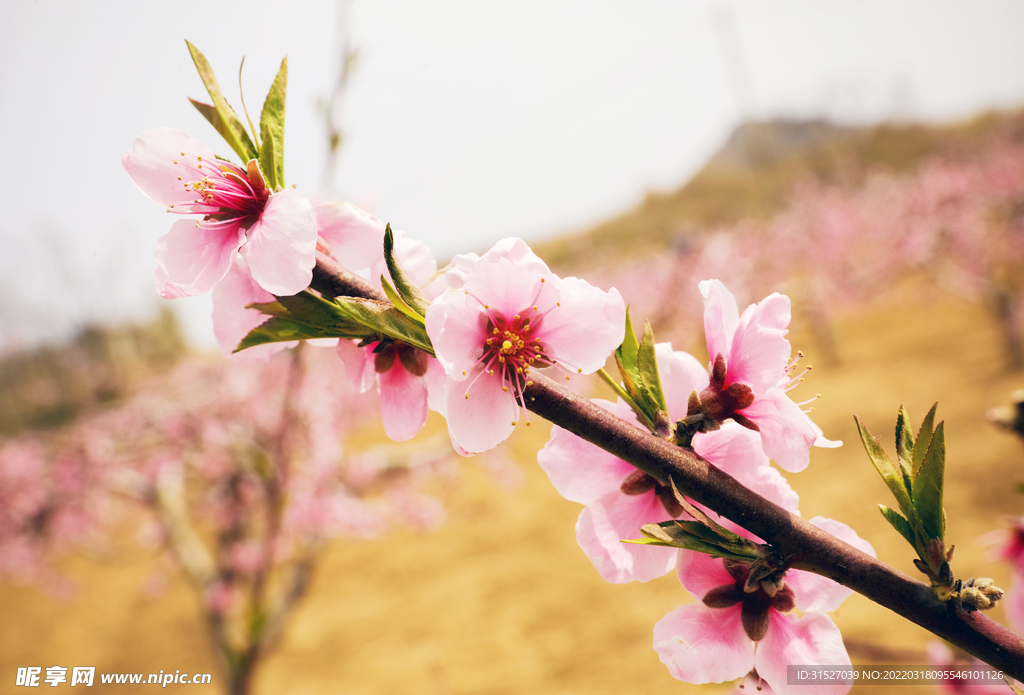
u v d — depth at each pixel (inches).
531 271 25.4
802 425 25.6
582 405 24.0
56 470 246.8
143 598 376.2
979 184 461.7
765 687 27.4
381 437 348.5
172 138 27.1
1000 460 250.5
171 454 230.8
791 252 510.3
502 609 287.0
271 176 27.3
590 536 27.3
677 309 370.0
